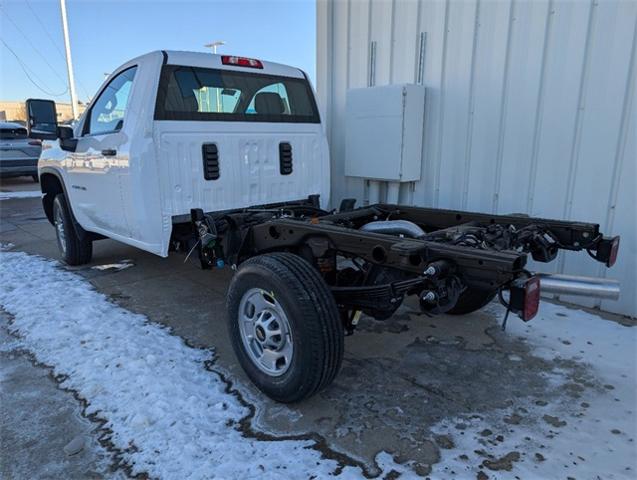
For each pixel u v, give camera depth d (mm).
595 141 3879
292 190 4422
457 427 2494
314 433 2445
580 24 3816
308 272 2543
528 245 3238
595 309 4062
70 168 4785
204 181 3773
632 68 3613
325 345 2432
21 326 3758
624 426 2494
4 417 2600
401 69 5195
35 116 4645
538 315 3941
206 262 3736
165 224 3594
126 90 3822
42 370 3090
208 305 4250
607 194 3877
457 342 3471
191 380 2945
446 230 2896
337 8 5762
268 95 4184
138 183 3496
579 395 2779
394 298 2514
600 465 2213
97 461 2254
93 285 4801
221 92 3854
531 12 4074
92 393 2799
